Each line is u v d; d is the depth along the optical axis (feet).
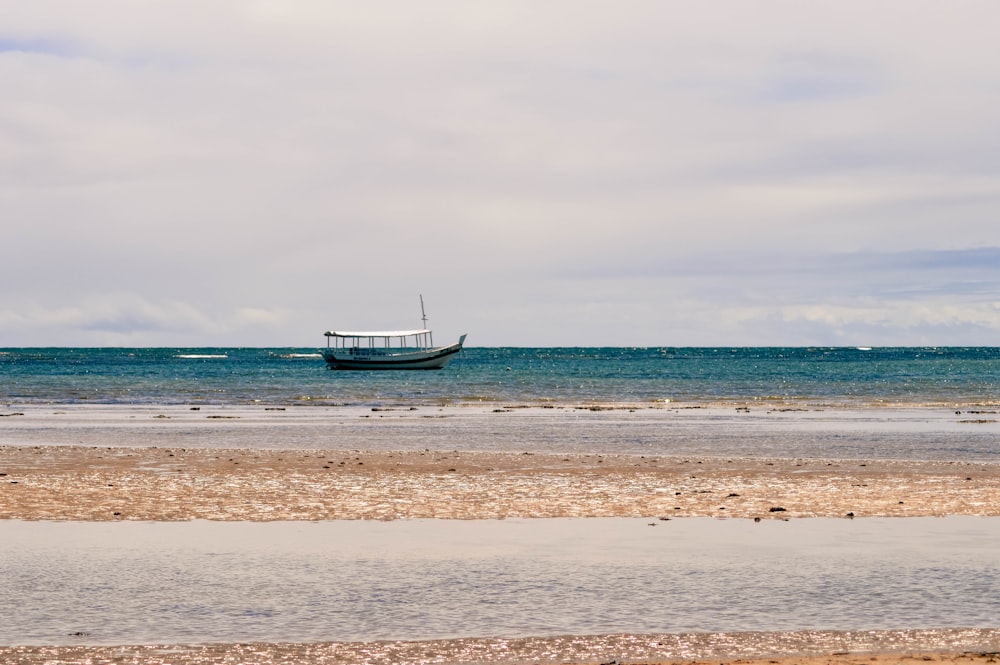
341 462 96.84
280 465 93.86
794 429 144.05
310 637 35.99
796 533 56.85
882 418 169.17
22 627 37.04
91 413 181.88
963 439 127.54
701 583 44.42
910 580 44.86
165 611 39.47
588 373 450.30
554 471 89.66
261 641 35.42
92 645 34.78
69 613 39.09
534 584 44.24
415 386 304.50
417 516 62.95
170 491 73.61
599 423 156.25
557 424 154.30
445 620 38.34
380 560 49.26
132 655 33.68
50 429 143.23
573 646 35.04
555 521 61.16
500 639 35.86
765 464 96.78
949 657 33.40
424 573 46.39
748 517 62.69
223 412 185.88
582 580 44.98
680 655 33.99
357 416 173.68
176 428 145.59
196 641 35.40
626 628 37.27
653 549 52.13
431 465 94.43
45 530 57.26
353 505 67.26
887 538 55.31
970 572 46.57
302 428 146.00
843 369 517.96
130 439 126.82
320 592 42.70
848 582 44.55
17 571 46.44
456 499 70.33
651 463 97.35
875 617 38.60
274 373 447.83
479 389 286.25
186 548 52.11
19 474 84.58
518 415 176.96
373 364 475.72
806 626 37.42
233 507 66.13
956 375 414.00
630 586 43.86
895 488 77.30
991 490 75.87
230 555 50.34
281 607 40.16
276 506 66.64
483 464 95.66
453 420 163.43
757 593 42.57
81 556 49.96
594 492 74.38
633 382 338.34
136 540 54.34
